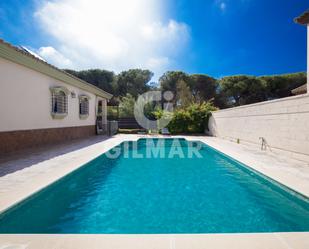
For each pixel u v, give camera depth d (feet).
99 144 34.65
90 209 12.64
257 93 113.80
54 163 19.81
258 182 17.21
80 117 45.21
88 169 20.53
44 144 32.09
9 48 22.00
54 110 34.60
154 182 18.22
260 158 23.38
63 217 11.55
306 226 10.48
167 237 7.94
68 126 39.99
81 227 10.47
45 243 7.54
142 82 125.70
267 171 17.33
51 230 10.16
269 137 28.43
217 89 122.72
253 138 32.86
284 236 8.04
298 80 111.55
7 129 24.39
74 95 42.22
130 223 10.91
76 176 17.72
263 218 11.37
